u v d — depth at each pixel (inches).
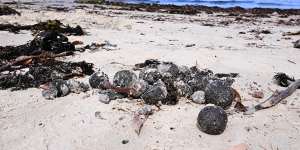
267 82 32.6
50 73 30.3
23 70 32.3
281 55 45.3
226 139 21.3
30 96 26.6
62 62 35.0
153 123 22.6
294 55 45.6
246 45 52.1
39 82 29.2
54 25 54.2
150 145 20.3
